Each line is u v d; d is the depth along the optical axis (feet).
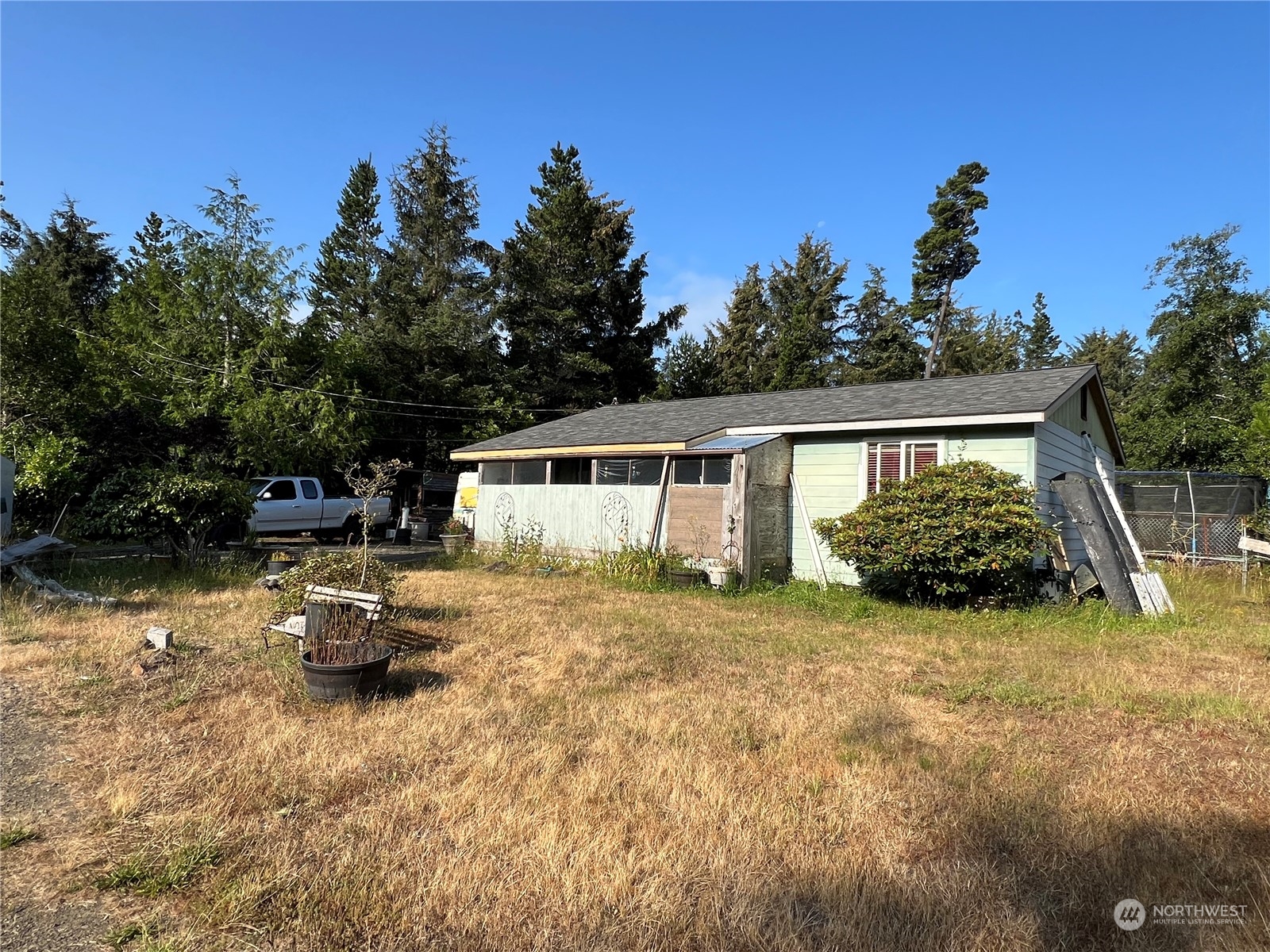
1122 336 139.74
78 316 69.62
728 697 16.96
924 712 16.07
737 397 52.03
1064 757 13.34
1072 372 37.81
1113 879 9.17
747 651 21.75
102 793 11.27
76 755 12.79
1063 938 8.02
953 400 35.58
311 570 21.89
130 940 7.90
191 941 7.89
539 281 96.02
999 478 28.99
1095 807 11.12
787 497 38.99
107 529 32.22
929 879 9.13
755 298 132.26
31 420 46.44
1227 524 48.44
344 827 10.34
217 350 58.49
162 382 54.08
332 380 64.64
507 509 48.44
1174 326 75.20
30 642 20.65
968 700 16.98
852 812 10.86
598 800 11.16
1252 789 11.85
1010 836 10.22
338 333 82.89
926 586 30.81
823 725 14.83
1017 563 28.09
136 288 62.69
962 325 130.41
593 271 98.94
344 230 98.68
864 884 8.99
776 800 11.26
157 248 86.33
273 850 9.73
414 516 73.87
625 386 102.83
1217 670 19.90
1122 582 29.35
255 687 16.89
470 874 9.09
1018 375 39.93
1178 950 7.80
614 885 8.79
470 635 23.18
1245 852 9.86
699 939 7.96
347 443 61.67
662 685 17.99
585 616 27.50
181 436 40.27
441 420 83.46
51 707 15.31
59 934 7.97
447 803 11.01
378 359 79.41
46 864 9.31
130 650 19.70
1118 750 13.62
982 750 13.51
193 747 13.24
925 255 123.54
